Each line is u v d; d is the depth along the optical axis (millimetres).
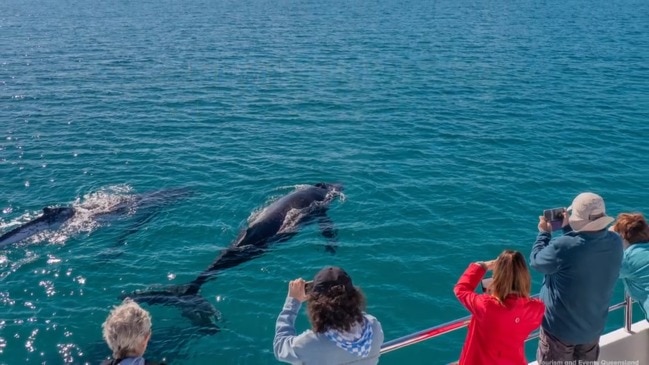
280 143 22406
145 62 37219
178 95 29328
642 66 36969
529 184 18594
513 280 6098
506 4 77062
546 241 7020
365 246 14742
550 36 49000
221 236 15258
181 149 21688
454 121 25172
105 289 12953
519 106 27609
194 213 16438
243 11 68375
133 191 17922
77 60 37781
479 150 21625
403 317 12234
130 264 13898
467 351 6469
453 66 36188
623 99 29062
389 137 23062
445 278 13508
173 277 13406
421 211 16594
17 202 17172
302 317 12047
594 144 22438
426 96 29234
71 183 18500
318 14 64812
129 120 25219
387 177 19000
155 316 12031
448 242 14992
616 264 6629
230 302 12547
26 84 31359
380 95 29328
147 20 59594
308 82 31969
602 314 6805
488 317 6141
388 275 13602
